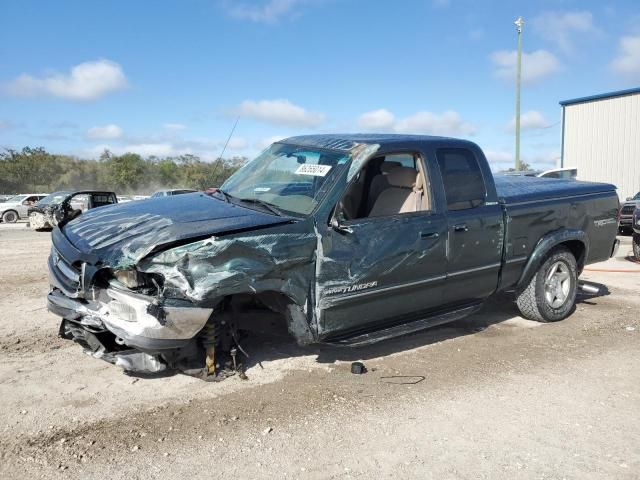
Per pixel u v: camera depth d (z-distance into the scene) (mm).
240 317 4555
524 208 5652
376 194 5340
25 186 51219
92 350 4133
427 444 3490
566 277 6293
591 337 5742
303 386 4328
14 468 3102
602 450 3449
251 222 3955
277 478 3082
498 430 3691
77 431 3525
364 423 3748
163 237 3686
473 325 6129
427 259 4789
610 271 9680
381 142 4746
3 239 16000
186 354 4109
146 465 3170
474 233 5145
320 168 4594
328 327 4301
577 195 6332
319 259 4176
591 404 4117
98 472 3088
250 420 3740
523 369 4809
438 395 4234
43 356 4832
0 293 7320
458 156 5246
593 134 27703
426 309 5059
